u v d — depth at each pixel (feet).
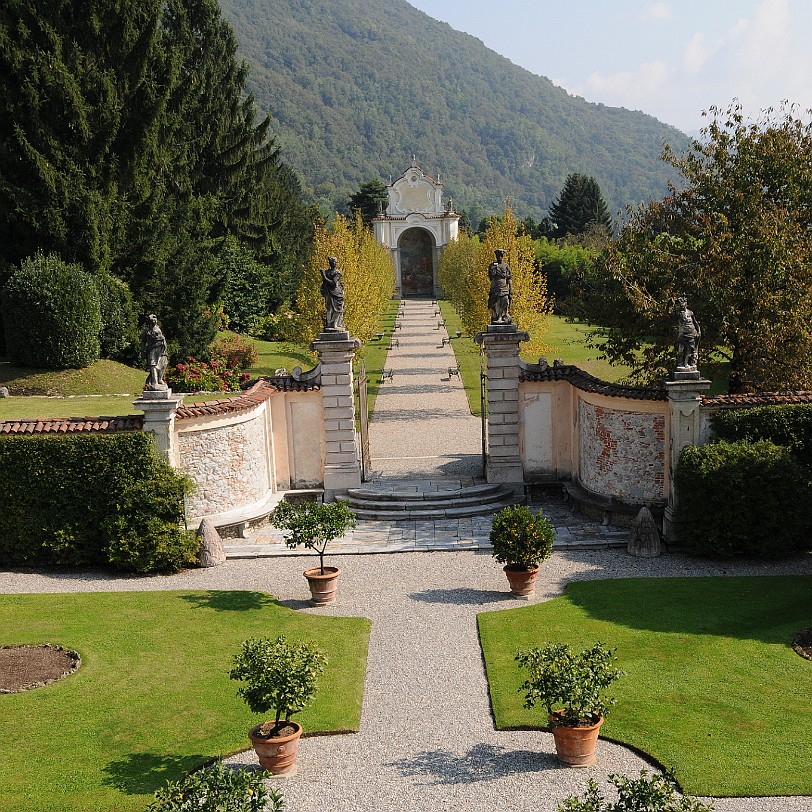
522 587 64.28
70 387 126.21
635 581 66.90
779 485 70.44
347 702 49.08
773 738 43.70
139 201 144.87
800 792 39.32
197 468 78.74
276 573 71.67
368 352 218.59
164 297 147.02
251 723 46.68
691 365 74.64
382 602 64.39
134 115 141.18
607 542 75.56
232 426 81.25
